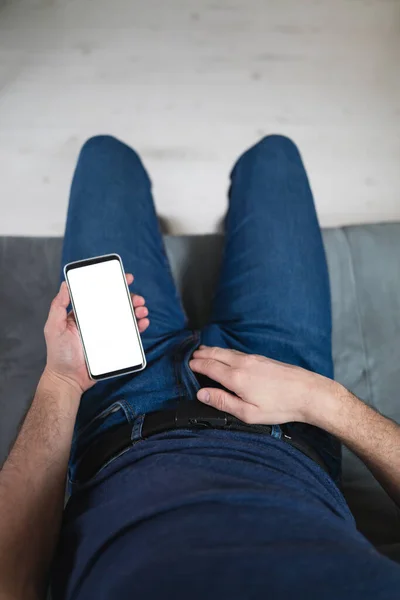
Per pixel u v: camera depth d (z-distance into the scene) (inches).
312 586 14.5
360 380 38.7
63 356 26.1
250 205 34.8
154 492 19.3
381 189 54.3
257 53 55.4
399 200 54.2
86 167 36.9
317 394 25.5
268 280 32.0
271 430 25.0
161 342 30.9
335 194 53.9
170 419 24.5
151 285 33.8
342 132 54.9
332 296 40.1
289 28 56.1
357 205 53.9
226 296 33.6
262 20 56.0
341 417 25.4
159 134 53.4
